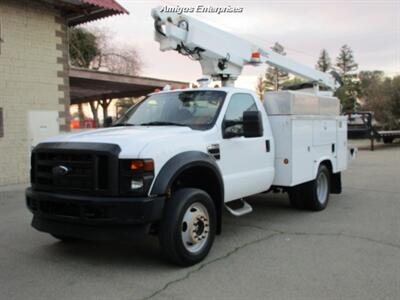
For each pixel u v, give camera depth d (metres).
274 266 4.79
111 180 4.41
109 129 5.57
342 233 6.17
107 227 4.46
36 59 11.62
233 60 7.45
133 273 4.62
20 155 11.32
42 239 6.02
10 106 11.09
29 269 4.79
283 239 5.89
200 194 4.92
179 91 6.34
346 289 4.12
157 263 4.93
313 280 4.35
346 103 70.50
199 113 5.76
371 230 6.33
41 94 11.77
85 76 15.69
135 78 17.39
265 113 6.65
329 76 10.20
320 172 7.74
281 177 6.78
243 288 4.17
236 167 5.82
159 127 5.45
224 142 5.60
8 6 10.96
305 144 7.12
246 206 6.12
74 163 4.60
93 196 4.46
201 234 4.99
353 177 12.33
